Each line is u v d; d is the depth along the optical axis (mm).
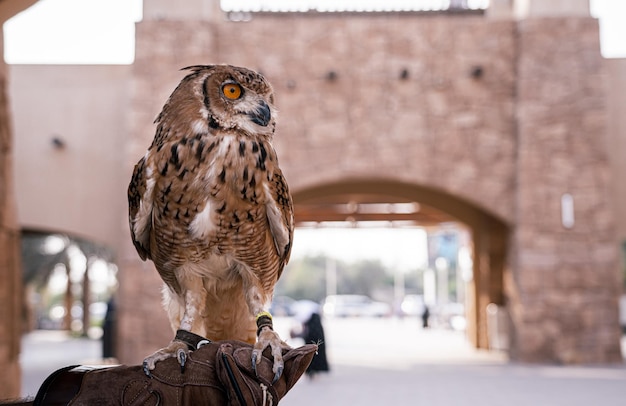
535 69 16797
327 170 16875
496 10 17984
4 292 10977
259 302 3322
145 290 16344
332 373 16141
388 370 16625
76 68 17594
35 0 8719
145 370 3010
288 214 3354
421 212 23750
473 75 17047
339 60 17031
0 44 10883
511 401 11625
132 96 16406
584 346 16688
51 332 41844
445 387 13438
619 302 16734
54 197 17344
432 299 57875
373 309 63688
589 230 16734
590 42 16781
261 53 16938
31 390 13156
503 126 17141
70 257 36469
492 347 20734
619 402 11422
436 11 17609
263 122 3166
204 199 3092
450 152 17031
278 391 2965
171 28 16484
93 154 17453
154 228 3275
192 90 3135
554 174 16734
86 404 2949
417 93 17047
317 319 15352
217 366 2975
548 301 16703
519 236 16828
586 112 16781
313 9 17359
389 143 16969
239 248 3246
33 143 17453
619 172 17828
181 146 3080
